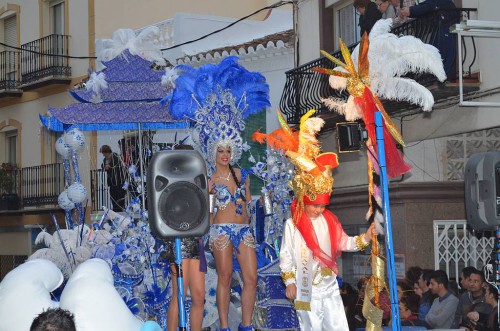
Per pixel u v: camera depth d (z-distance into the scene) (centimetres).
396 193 1427
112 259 983
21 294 671
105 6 2541
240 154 888
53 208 2647
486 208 981
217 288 859
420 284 1112
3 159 2961
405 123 1484
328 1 1798
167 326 839
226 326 856
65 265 963
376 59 1035
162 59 1216
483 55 1295
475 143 1377
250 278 857
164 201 649
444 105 1389
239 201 862
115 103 1177
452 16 1309
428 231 1417
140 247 986
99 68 2448
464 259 1416
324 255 768
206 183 663
